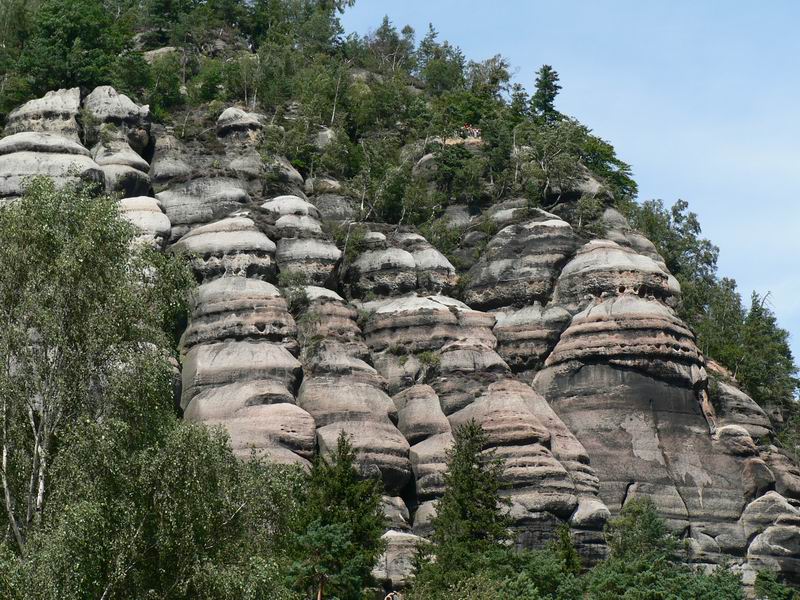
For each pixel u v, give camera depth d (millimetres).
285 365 133125
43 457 77125
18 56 167750
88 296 80750
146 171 150250
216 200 148375
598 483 136000
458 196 164375
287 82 177250
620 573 108000
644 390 142125
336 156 164875
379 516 107125
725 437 143625
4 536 76562
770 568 137750
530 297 149750
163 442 78375
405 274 148625
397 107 181500
